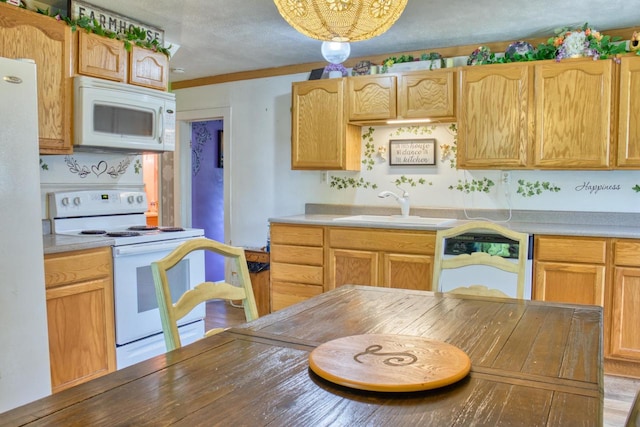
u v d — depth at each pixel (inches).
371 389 41.3
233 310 188.1
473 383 43.5
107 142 121.3
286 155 189.8
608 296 122.8
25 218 88.0
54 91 111.3
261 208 196.9
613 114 128.7
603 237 122.2
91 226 132.1
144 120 131.5
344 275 153.7
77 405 39.3
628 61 125.9
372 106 157.3
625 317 121.1
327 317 65.2
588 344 54.2
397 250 145.4
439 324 61.9
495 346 53.5
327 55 151.9
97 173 136.8
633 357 120.6
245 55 169.6
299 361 48.9
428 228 140.6
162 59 138.8
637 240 118.6
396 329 59.7
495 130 141.3
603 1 116.8
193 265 131.6
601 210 142.6
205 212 227.0
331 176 181.5
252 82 195.0
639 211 138.6
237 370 46.6
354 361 46.8
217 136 230.1
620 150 128.0
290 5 79.4
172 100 139.7
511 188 153.3
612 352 122.8
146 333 119.6
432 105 149.3
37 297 89.8
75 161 131.3
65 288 102.0
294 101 169.6
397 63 157.5
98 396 41.0
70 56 114.9
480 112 142.7
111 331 112.0
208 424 36.0
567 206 146.6
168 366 47.8
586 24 132.0
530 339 56.0
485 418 36.8
